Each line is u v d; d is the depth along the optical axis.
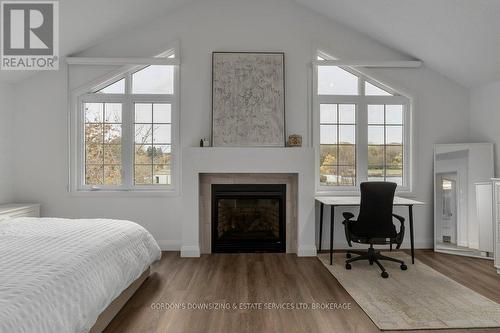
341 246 4.60
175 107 4.54
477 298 2.87
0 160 4.22
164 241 4.49
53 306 1.57
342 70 4.71
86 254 2.12
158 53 4.52
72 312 1.69
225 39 4.52
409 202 3.88
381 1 3.80
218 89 4.44
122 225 3.09
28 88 4.43
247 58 4.48
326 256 4.22
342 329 2.34
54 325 1.52
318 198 4.30
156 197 4.48
